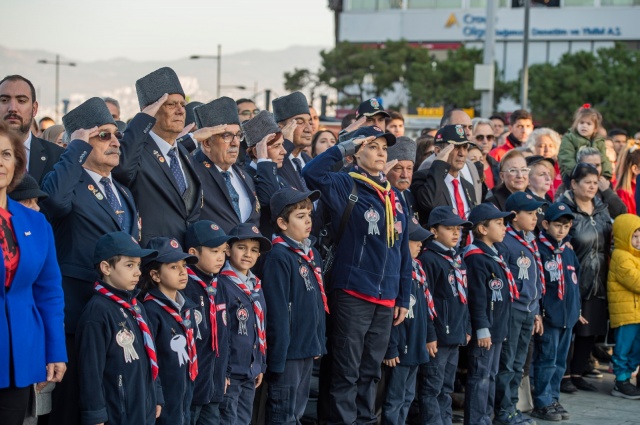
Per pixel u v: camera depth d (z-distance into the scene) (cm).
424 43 7675
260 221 840
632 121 5000
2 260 572
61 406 635
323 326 801
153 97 720
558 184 1341
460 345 928
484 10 7512
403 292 849
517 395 993
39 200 645
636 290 1127
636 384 1171
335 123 1591
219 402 714
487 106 2473
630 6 7200
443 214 905
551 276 1039
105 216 669
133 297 647
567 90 5147
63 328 612
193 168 751
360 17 7794
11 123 714
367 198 834
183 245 726
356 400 847
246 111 1164
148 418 640
